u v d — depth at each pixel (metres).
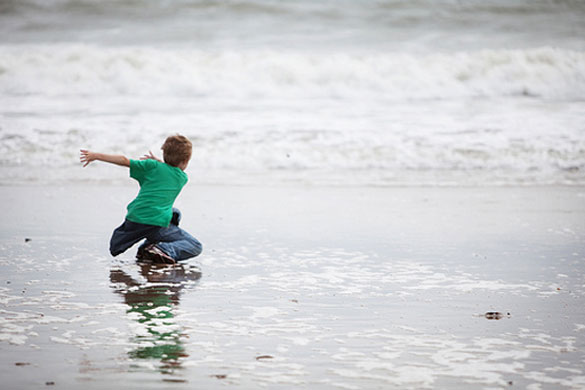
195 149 22.47
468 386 6.11
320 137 23.88
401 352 6.99
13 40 46.16
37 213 15.28
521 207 16.53
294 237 13.18
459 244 12.73
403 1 56.19
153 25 50.41
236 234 13.40
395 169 21.28
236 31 48.31
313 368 6.50
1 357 6.65
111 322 7.86
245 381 6.16
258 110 28.91
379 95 33.59
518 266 11.10
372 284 9.85
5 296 8.95
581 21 51.31
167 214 11.09
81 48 38.91
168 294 9.16
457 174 20.75
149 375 6.25
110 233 13.39
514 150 22.75
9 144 22.97
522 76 35.47
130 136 23.80
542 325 7.97
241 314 8.27
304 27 49.62
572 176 20.53
